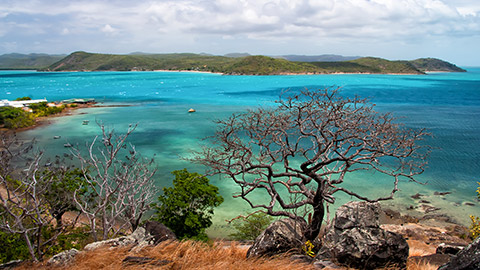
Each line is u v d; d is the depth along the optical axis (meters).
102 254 9.39
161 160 50.81
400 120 86.50
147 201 25.48
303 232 11.27
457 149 57.38
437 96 152.38
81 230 21.38
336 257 8.75
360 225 9.30
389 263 8.43
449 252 15.30
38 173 20.66
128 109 109.75
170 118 90.81
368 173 44.81
